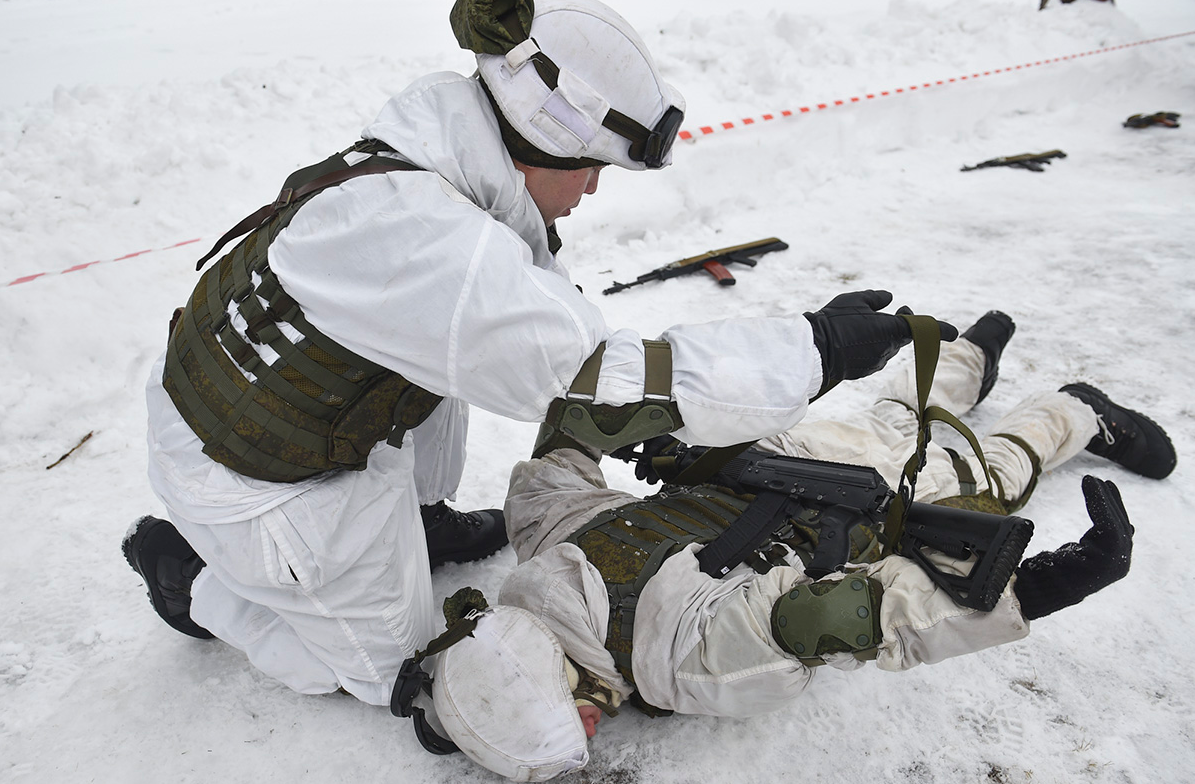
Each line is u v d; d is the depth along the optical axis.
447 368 1.31
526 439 2.79
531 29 1.33
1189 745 1.72
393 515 1.67
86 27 7.76
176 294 3.27
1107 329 3.27
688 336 1.40
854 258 3.97
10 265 3.19
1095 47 6.49
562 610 1.69
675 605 1.59
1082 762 1.70
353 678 1.76
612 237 4.07
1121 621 2.01
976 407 2.84
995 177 4.85
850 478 1.64
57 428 2.80
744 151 4.56
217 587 1.79
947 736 1.76
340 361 1.38
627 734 1.78
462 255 1.26
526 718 1.55
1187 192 4.49
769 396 1.35
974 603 1.40
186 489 1.51
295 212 1.40
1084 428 2.33
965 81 5.61
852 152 5.08
